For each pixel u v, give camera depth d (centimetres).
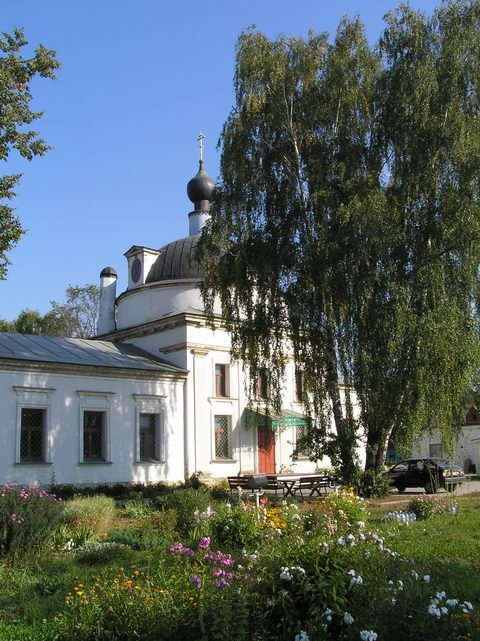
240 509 1236
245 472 3328
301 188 2517
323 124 2491
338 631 588
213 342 3338
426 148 2298
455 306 2186
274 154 2547
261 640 580
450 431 2241
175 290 3622
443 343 2111
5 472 2525
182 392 3181
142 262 3809
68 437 2733
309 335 2430
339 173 2356
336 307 2281
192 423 3161
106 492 2733
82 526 1382
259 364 2588
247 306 2522
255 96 2498
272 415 3334
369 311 2209
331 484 2472
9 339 2988
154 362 3212
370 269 2219
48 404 2692
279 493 2672
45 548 1160
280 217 2498
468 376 2219
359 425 2397
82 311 5709
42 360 2686
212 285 2641
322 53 2547
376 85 2470
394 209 2220
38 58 1945
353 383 2345
